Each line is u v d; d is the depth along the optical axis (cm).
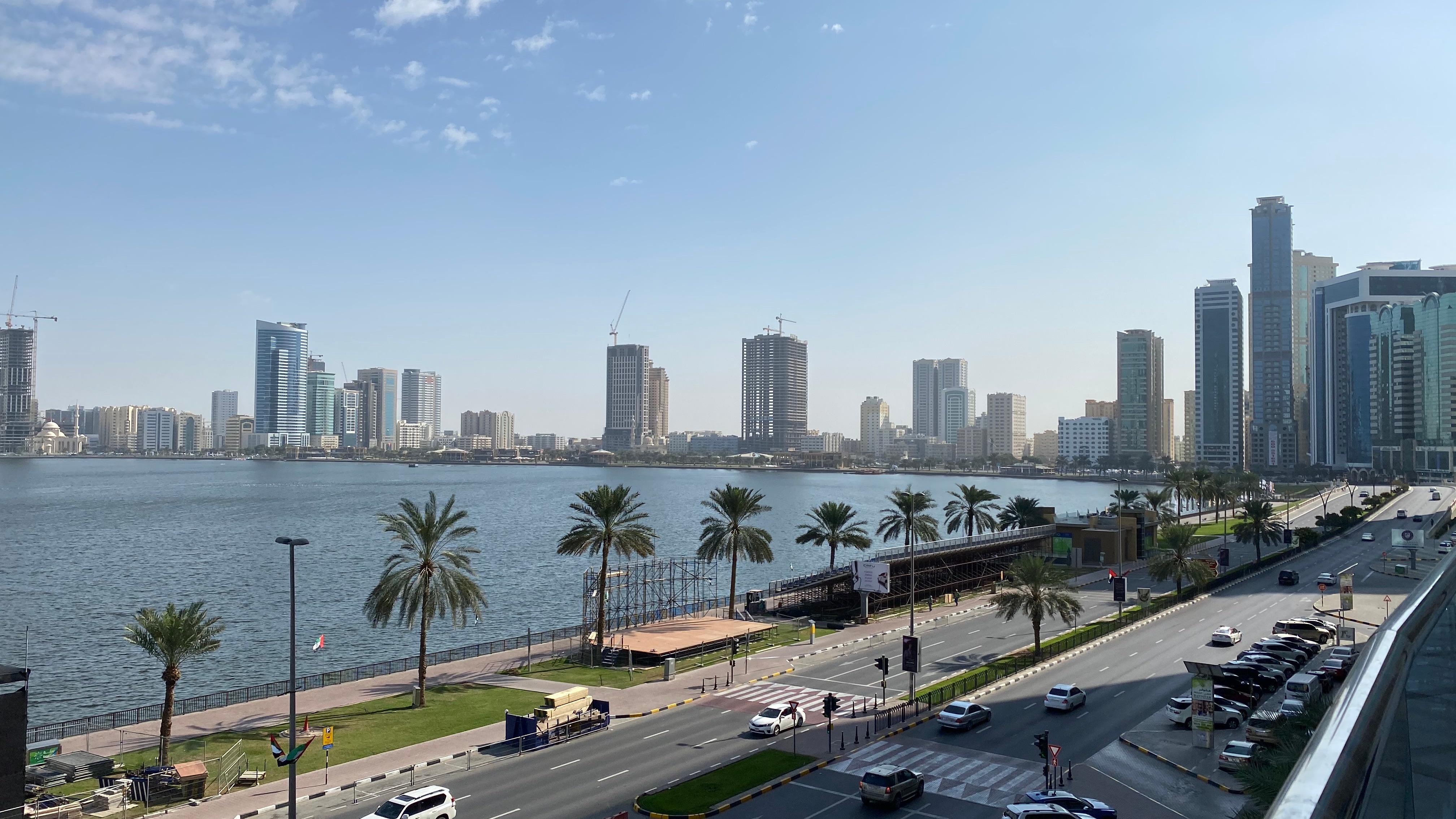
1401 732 712
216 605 11888
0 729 3450
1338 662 7025
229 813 4253
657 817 4175
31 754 4812
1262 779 3228
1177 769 4859
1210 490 17612
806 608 10419
